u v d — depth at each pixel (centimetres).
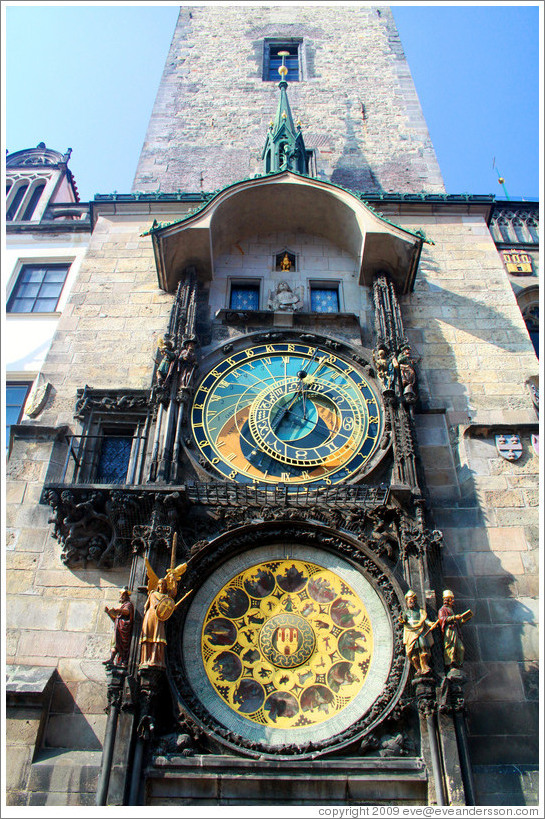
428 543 1298
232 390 1620
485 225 2127
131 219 2111
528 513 1481
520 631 1329
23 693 1221
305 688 1203
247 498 1384
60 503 1374
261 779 1099
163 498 1330
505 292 1941
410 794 1098
